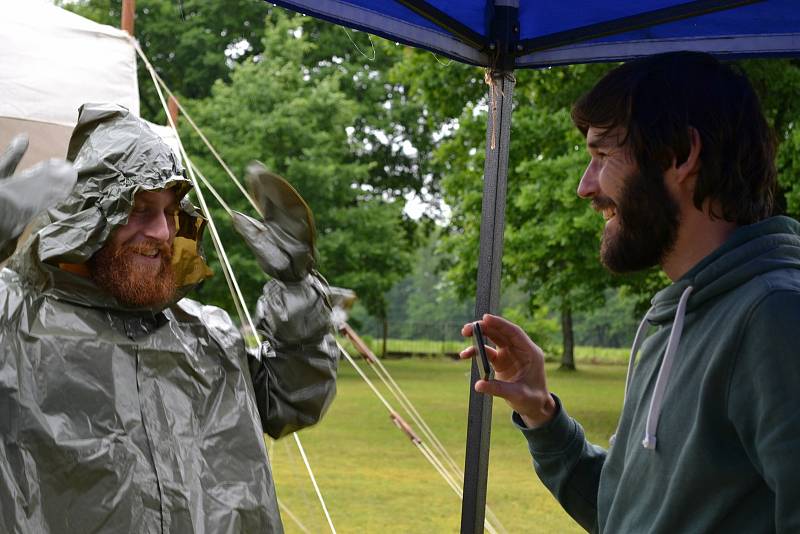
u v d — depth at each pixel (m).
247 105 20.38
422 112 26.66
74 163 1.92
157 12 24.28
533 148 13.22
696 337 1.35
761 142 1.37
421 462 9.78
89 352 1.87
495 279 2.37
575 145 12.63
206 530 1.89
